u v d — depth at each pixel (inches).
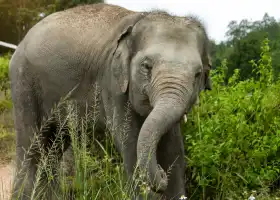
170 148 256.8
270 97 309.3
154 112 205.6
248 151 268.7
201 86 241.8
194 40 230.2
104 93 261.6
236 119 276.2
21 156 296.4
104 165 268.1
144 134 202.1
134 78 231.8
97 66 265.4
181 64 217.5
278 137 274.4
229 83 361.4
